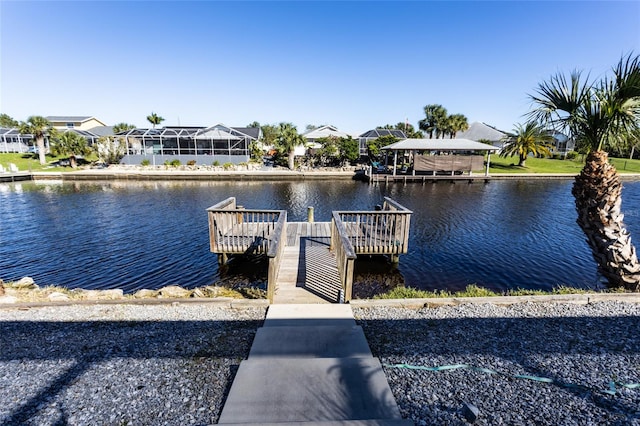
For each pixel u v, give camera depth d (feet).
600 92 17.39
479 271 26.00
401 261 28.04
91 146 106.93
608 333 12.50
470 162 88.74
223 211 25.34
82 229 37.70
